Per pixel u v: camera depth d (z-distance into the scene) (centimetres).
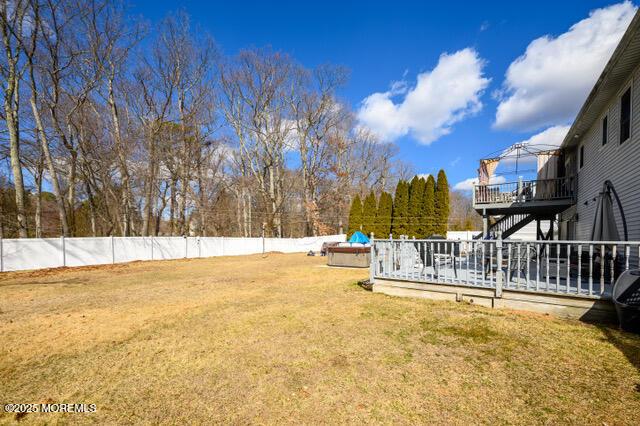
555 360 338
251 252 2366
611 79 707
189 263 1612
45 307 627
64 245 1335
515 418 236
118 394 286
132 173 2102
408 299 646
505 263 756
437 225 2217
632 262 659
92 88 1809
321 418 241
